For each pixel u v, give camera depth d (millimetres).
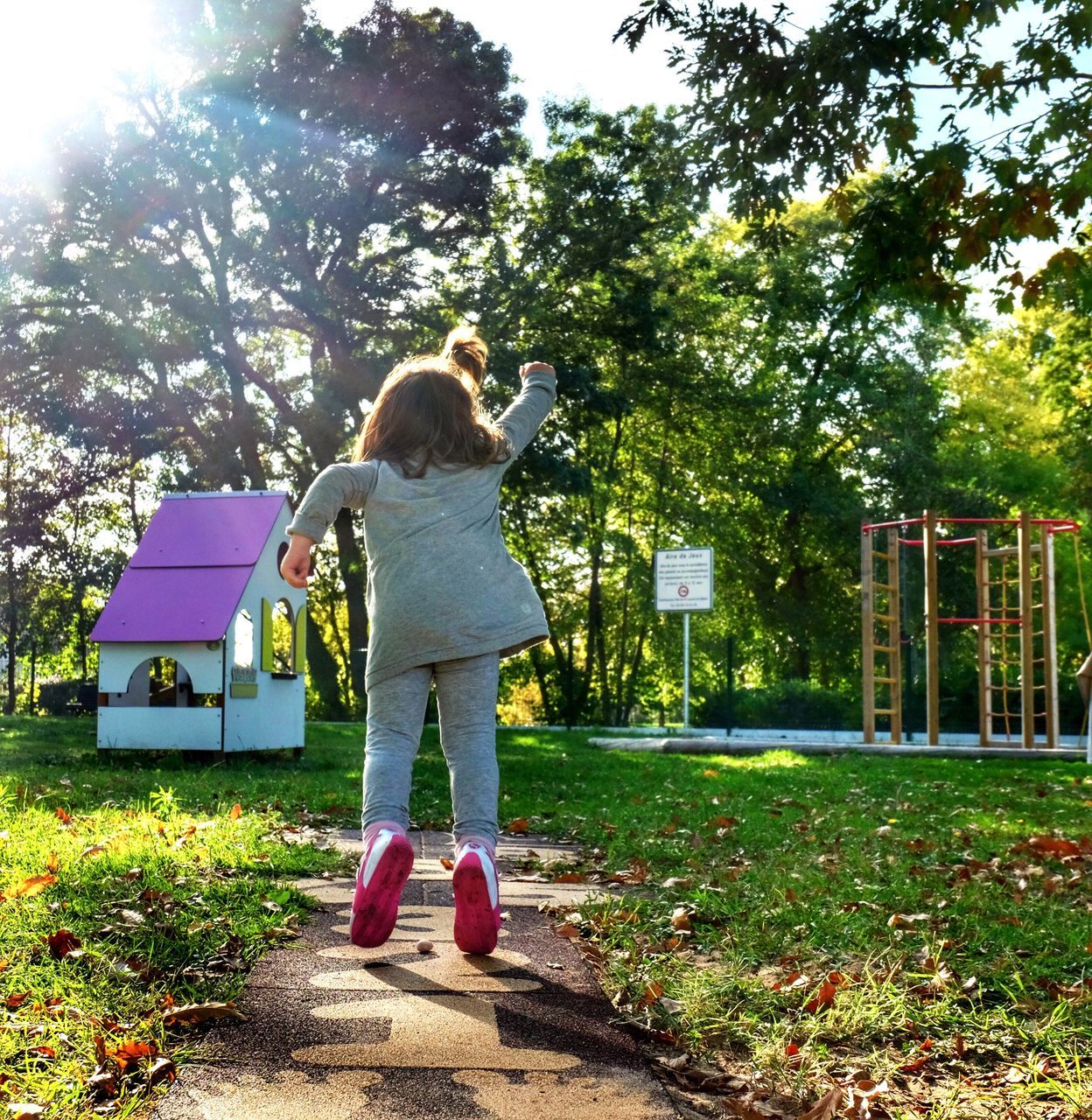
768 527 37219
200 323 23688
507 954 3242
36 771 9117
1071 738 20672
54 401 23953
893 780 9844
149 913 3426
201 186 24234
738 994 2975
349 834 6094
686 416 35000
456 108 23219
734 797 8195
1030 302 8242
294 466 28969
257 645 10938
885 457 35125
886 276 8453
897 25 7859
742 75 8125
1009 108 7980
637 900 4098
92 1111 2020
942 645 29094
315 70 23203
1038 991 3053
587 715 33875
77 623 33906
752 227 8789
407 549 3221
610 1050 2471
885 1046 2707
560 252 25328
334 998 2750
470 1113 2084
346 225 24156
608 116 25047
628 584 34875
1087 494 33250
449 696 3262
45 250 23547
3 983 2680
